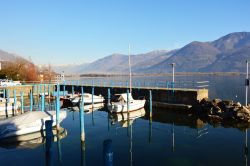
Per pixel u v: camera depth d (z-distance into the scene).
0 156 20.09
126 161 19.08
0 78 69.81
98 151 21.14
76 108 42.78
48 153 17.86
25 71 75.56
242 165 18.39
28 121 24.34
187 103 38.38
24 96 54.25
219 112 32.84
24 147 22.30
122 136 25.88
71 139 24.25
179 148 22.08
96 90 53.06
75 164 18.55
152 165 18.38
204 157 19.97
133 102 37.94
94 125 30.59
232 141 24.11
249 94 64.25
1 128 23.34
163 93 41.34
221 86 92.38
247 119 30.73
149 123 31.89
